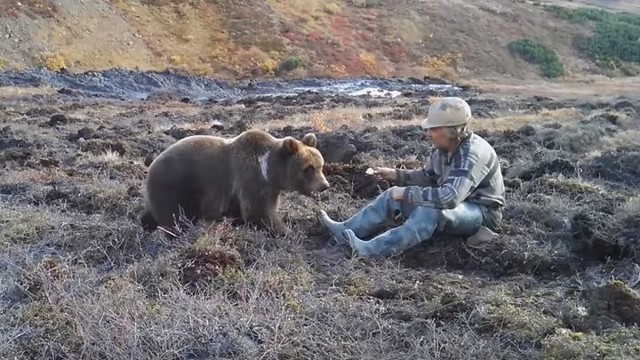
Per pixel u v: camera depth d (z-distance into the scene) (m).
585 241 6.41
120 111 22.06
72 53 36.62
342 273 5.92
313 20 46.75
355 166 8.98
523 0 59.00
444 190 6.06
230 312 4.89
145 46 39.97
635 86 41.62
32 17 36.78
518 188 8.26
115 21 40.16
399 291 5.51
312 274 5.87
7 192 9.21
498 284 5.76
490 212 6.52
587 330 4.76
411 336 4.79
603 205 7.41
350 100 26.36
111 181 9.37
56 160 11.55
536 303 5.25
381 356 4.53
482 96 31.05
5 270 5.95
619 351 4.28
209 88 35.22
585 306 5.14
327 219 6.75
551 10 55.34
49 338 4.73
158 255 6.09
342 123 17.58
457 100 6.23
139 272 5.72
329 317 5.01
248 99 27.30
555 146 12.05
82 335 4.59
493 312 5.01
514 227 6.77
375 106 23.55
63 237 6.85
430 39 48.44
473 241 6.41
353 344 4.63
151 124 17.98
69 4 38.91
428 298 5.43
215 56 41.09
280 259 6.06
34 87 29.77
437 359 4.49
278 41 43.31
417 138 13.66
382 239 6.27
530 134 13.23
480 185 6.48
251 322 4.82
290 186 6.83
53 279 5.42
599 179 9.24
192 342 4.63
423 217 6.26
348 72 42.84
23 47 35.34
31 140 14.32
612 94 34.75
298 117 18.88
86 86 31.80
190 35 41.97
